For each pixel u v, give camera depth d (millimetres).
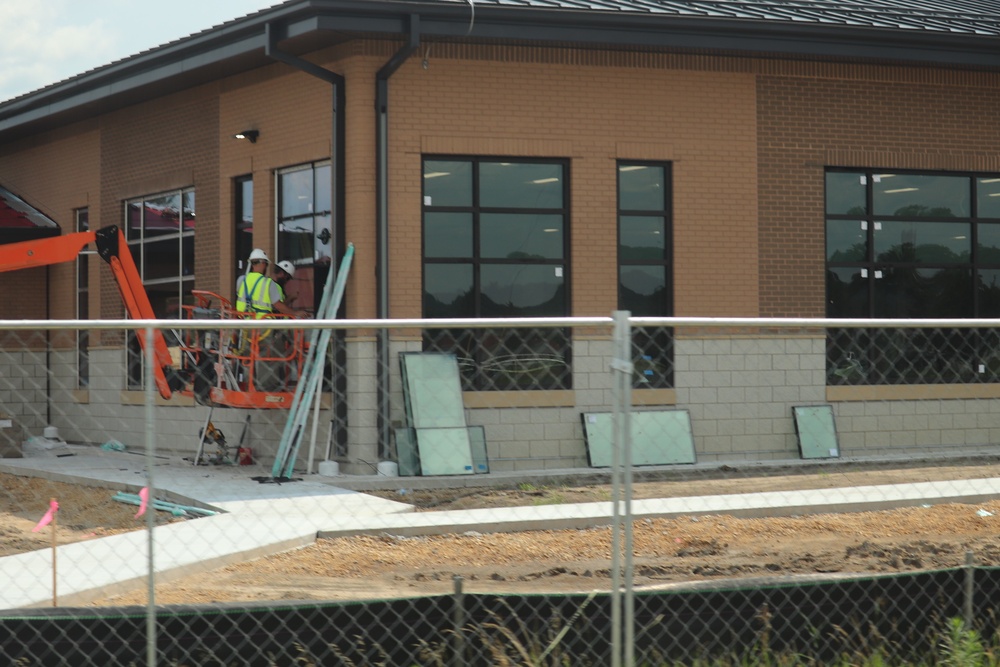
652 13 16672
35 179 24156
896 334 19016
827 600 7105
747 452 17641
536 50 17391
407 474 16000
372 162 16672
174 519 13828
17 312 23500
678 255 18047
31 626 6422
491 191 17406
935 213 19656
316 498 14164
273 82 18250
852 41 17969
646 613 6867
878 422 18328
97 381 21797
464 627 6711
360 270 16547
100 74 19812
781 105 18609
